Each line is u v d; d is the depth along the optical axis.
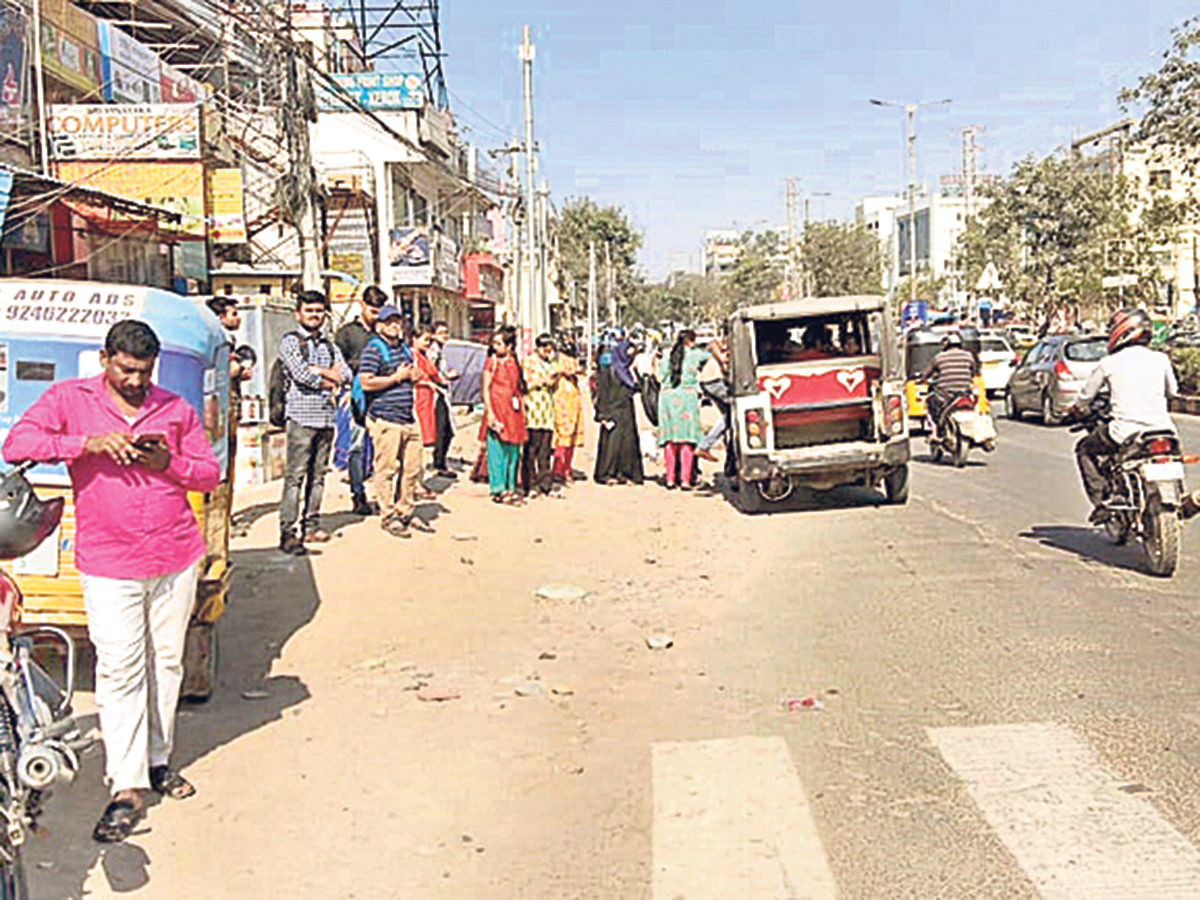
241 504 13.86
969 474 17.67
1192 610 8.84
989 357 31.47
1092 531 12.35
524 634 8.74
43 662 6.51
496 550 11.89
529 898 4.70
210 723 6.73
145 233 20.80
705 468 20.16
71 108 20.42
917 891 4.61
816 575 10.80
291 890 4.78
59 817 5.34
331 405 11.04
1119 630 8.33
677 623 9.12
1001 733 6.31
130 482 5.09
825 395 14.64
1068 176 46.53
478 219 58.53
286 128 16.81
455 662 7.99
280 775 5.96
